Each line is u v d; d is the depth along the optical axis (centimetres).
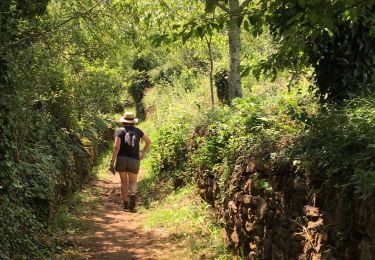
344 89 555
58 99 1055
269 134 580
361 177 332
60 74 861
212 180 786
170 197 990
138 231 804
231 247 638
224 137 765
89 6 786
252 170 564
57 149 991
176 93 2025
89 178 1329
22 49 641
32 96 727
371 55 550
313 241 398
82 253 680
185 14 1126
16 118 669
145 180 1261
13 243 564
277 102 683
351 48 547
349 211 350
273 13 438
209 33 456
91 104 1336
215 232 709
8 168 580
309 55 577
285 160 476
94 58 940
